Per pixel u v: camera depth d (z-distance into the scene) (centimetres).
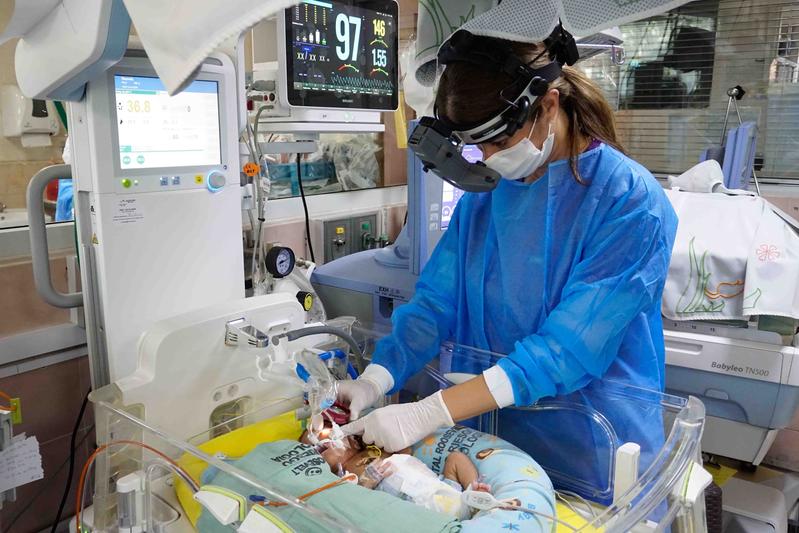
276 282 160
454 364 140
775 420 172
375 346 146
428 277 146
